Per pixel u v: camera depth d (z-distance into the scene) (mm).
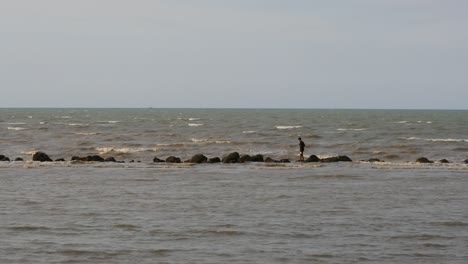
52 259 20094
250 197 33656
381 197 33688
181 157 67250
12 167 51031
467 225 25750
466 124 154750
